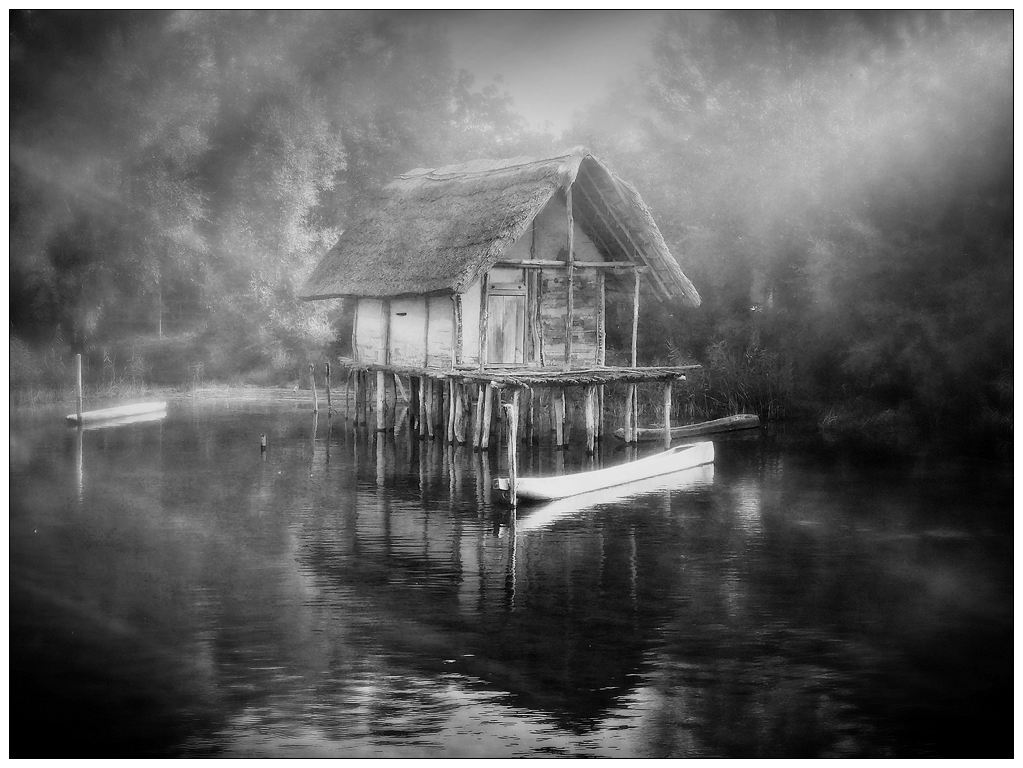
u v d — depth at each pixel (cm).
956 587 1344
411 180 2989
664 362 3503
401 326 2745
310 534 1612
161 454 2458
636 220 2495
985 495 1953
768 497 1930
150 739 902
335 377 4159
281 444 2644
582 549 1523
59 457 2398
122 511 1784
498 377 2242
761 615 1223
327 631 1159
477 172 2683
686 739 906
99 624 1179
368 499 1897
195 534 1612
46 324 3597
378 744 895
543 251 2566
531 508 1823
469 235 2416
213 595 1291
